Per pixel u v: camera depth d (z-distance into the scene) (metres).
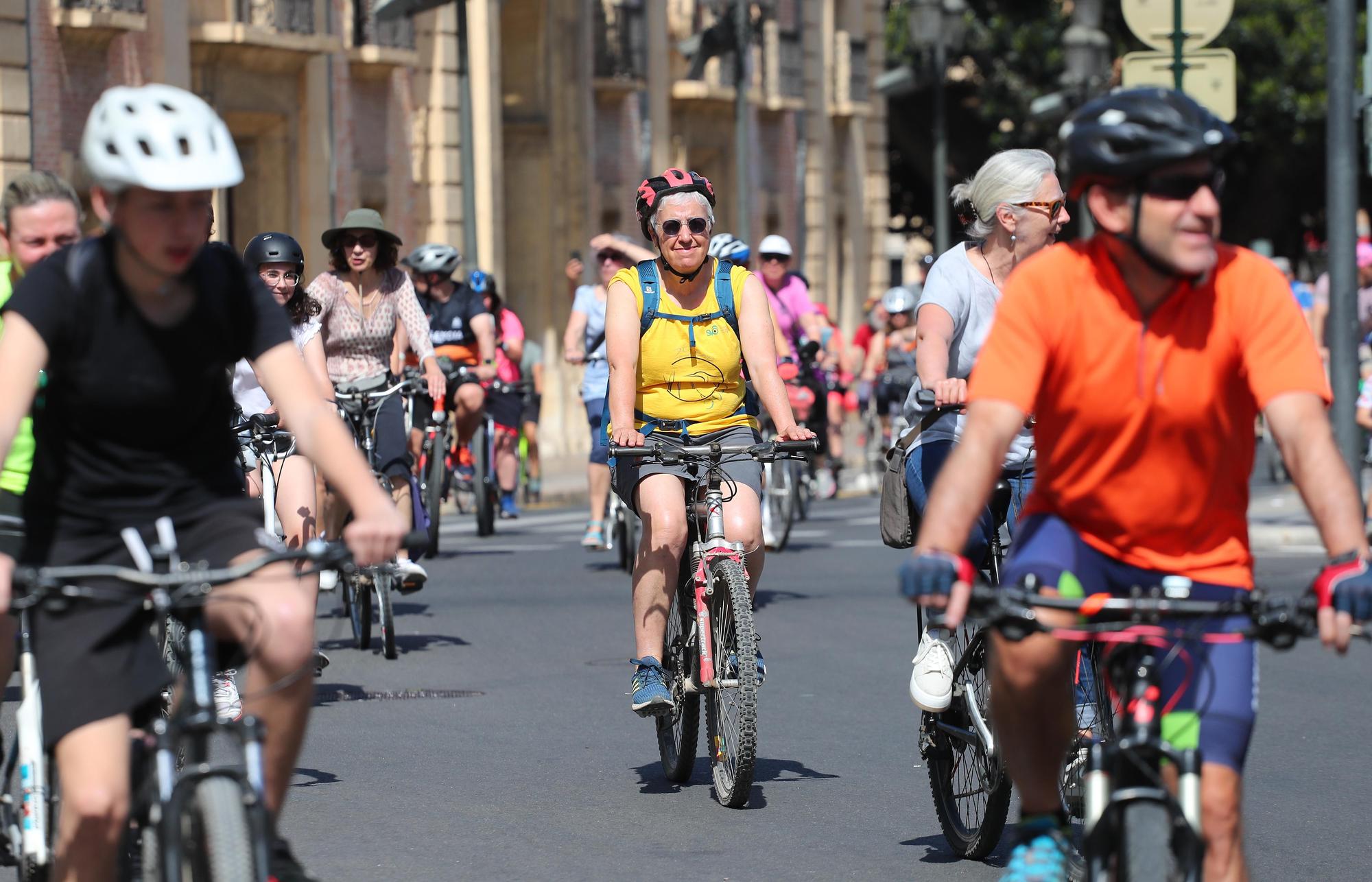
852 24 122.38
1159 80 41.56
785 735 23.23
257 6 70.94
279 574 11.84
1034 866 11.73
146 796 11.39
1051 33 135.38
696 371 20.11
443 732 23.41
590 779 20.78
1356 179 43.84
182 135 11.21
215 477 12.35
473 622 33.06
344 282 31.06
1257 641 11.23
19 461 14.88
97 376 11.80
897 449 17.94
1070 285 11.32
